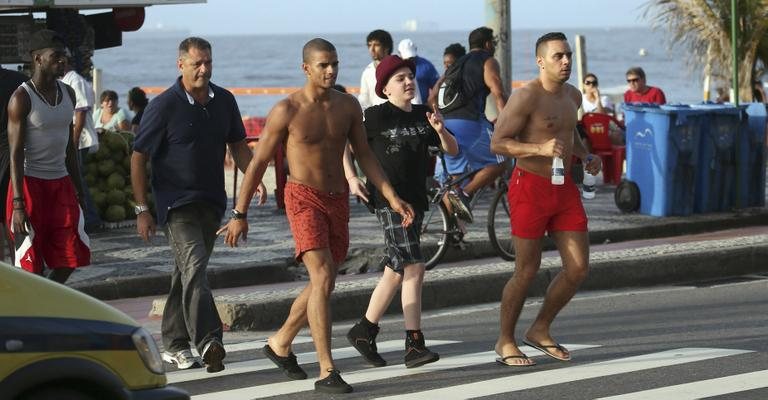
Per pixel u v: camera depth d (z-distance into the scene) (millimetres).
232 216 20922
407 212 20938
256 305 26844
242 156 22344
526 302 29594
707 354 22625
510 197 21734
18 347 13719
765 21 56156
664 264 32469
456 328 26422
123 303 29672
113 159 39156
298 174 20422
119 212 38812
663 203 40344
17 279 14328
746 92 56938
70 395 14141
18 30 40656
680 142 40219
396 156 22203
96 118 53125
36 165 23078
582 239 21516
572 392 19859
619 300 29453
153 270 31359
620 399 19297
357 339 22281
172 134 21375
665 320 26516
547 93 21422
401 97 22344
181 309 22078
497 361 22141
